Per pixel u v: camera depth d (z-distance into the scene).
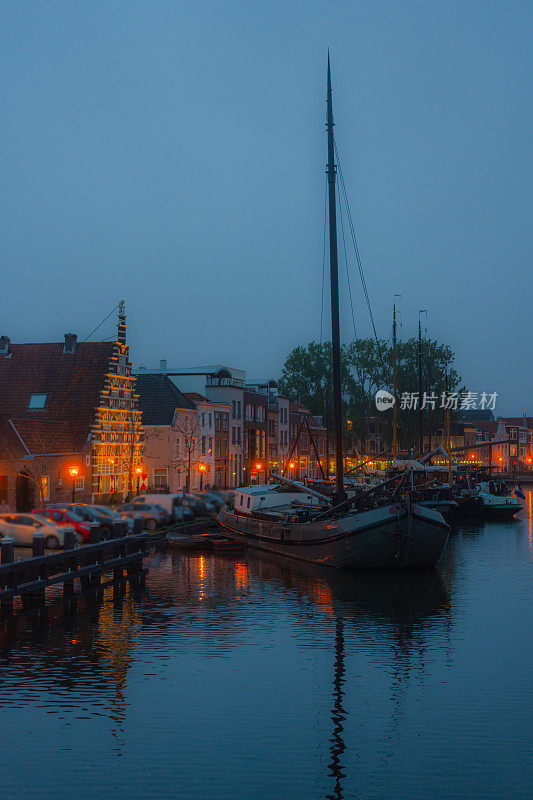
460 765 19.23
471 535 67.12
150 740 20.52
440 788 18.14
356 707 22.81
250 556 51.66
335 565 45.66
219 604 35.91
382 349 123.38
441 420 124.06
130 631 30.78
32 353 78.38
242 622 32.44
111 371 76.06
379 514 43.31
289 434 126.75
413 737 20.83
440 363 124.75
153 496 65.00
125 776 18.62
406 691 24.19
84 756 19.61
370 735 20.92
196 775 18.67
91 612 34.16
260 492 57.69
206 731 21.09
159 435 87.31
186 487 83.19
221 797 17.72
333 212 50.09
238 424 107.81
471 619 33.09
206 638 29.86
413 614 33.97
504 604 36.00
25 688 24.23
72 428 72.44
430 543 44.03
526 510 97.25
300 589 39.50
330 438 140.12
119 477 76.81
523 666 26.55
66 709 22.56
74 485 64.69
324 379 146.50
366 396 124.12
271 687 24.42
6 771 18.84
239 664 26.72
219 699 23.39
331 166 50.19
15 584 32.38
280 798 17.67
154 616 33.44
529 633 30.80
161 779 18.48
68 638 29.75
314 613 34.12
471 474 95.31
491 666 26.58
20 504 62.66
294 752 19.88
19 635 30.20
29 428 64.88
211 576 43.44
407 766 19.20
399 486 43.94
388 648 28.61
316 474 135.62
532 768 19.08
